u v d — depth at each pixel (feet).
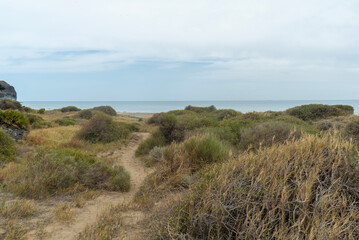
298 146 10.21
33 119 66.69
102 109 132.16
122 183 19.33
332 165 8.66
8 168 21.49
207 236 7.72
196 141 23.91
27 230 10.80
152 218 10.30
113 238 9.98
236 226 7.49
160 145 35.83
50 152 21.44
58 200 15.67
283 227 6.71
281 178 8.34
